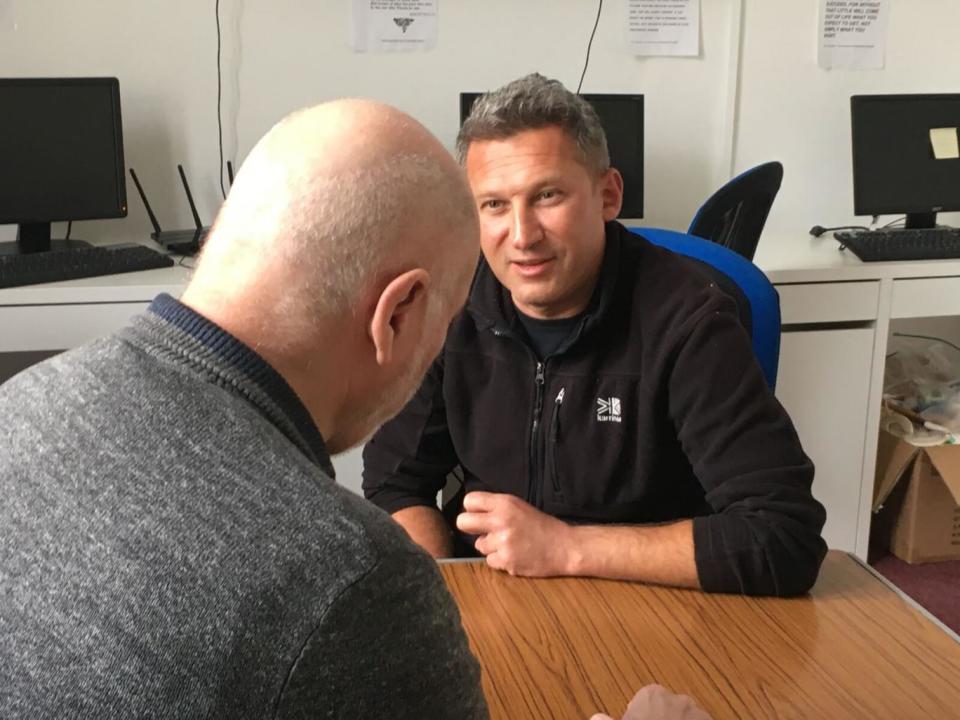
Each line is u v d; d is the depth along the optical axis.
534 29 2.60
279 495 0.55
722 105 2.76
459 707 0.62
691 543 1.08
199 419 0.57
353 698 0.54
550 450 1.41
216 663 0.51
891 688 0.88
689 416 1.29
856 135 2.65
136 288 2.04
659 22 2.66
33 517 0.55
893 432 2.61
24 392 0.62
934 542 2.60
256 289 0.63
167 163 2.50
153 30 2.41
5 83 2.21
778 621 1.00
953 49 2.86
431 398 1.50
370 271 0.65
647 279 1.37
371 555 0.56
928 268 2.43
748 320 1.47
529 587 1.07
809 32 2.76
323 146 0.67
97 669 0.51
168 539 0.53
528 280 1.32
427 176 0.69
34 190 2.26
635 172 2.55
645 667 0.92
